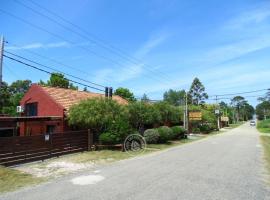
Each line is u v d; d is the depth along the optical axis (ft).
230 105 537.65
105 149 75.82
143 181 36.42
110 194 30.17
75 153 67.21
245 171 44.57
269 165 51.34
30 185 35.19
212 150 77.05
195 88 341.00
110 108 76.48
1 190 32.81
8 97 167.84
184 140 117.50
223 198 29.07
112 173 42.04
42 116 79.36
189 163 52.16
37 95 89.97
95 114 73.10
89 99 77.51
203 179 37.96
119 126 76.13
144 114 95.50
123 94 200.95
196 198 28.89
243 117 590.55
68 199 28.37
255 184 35.63
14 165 50.57
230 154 67.36
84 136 71.97
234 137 140.56
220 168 46.91
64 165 50.83
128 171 43.68
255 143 103.40
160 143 98.84
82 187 33.30
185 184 34.88
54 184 35.12
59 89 94.89
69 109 77.56
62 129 79.66
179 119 142.92
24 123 92.48
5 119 66.03
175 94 391.24
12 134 79.87
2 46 57.72
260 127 272.10
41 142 57.57
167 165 49.67
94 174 41.42
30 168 47.80
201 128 181.98
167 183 35.35
